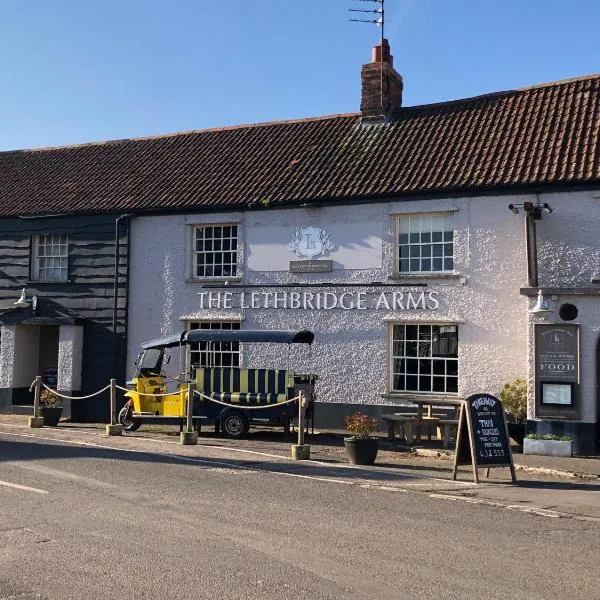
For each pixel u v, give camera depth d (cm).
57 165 2308
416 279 1659
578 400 1378
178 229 1919
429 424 1509
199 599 558
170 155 2172
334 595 571
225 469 1150
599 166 1485
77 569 623
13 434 1572
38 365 2109
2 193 2206
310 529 770
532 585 605
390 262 1688
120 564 638
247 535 740
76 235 2027
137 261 1956
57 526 758
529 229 1485
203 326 1897
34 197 2134
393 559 669
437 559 672
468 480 1130
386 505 907
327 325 1745
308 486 1021
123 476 1050
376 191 1677
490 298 1585
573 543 745
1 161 2431
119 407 1928
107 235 1991
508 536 766
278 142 2055
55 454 1254
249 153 2047
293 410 1555
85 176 2186
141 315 1942
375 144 1869
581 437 1371
